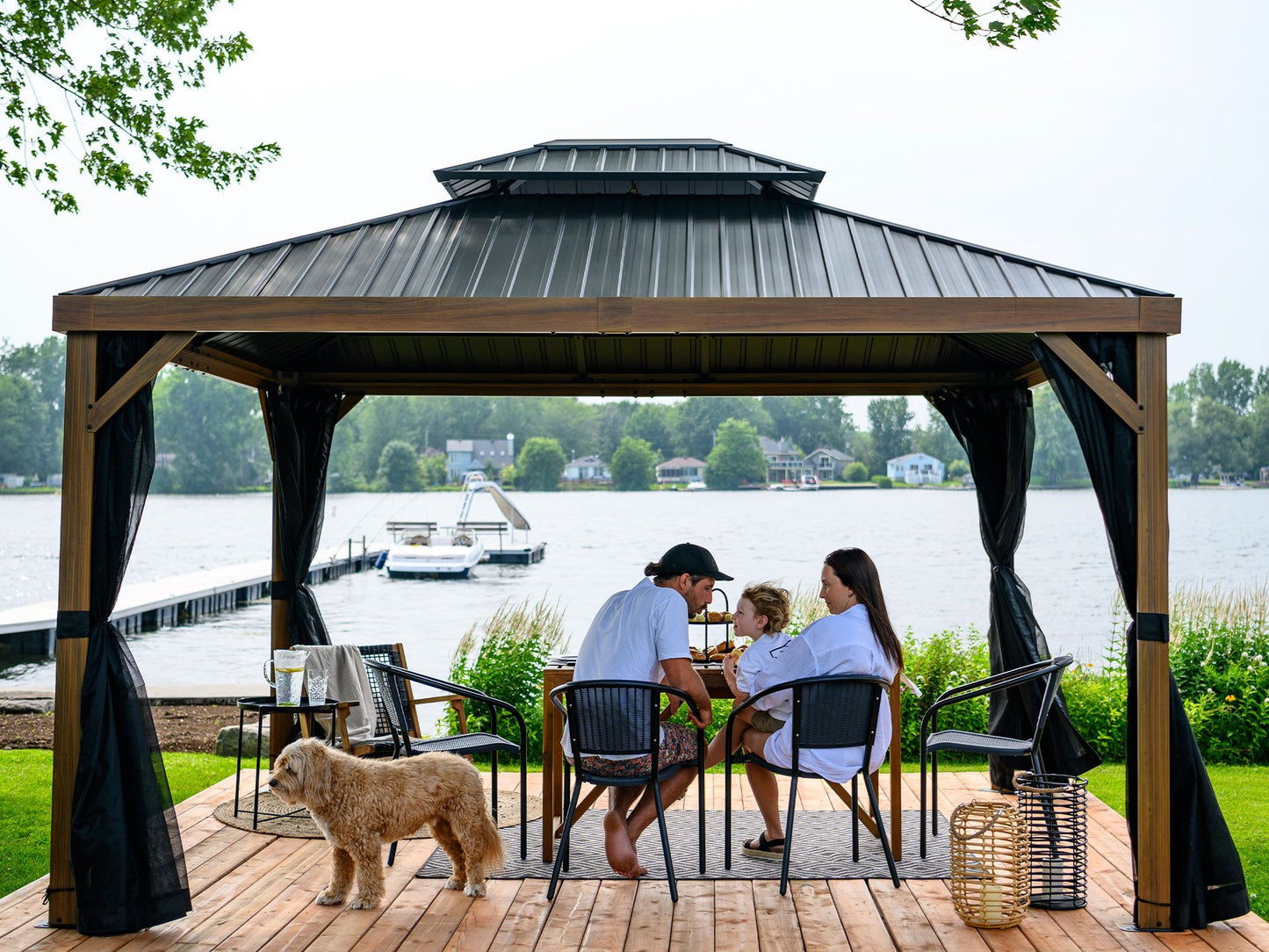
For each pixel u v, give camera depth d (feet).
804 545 132.67
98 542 12.62
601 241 14.80
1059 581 96.27
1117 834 16.21
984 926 12.28
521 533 154.30
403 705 15.15
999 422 19.65
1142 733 12.50
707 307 12.73
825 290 13.20
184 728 25.45
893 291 13.19
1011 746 14.38
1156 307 12.55
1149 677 12.48
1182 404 226.79
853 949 11.64
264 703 16.61
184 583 76.38
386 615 73.67
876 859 14.79
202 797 18.34
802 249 14.49
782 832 15.08
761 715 14.26
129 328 12.69
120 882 12.11
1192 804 12.50
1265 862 15.28
